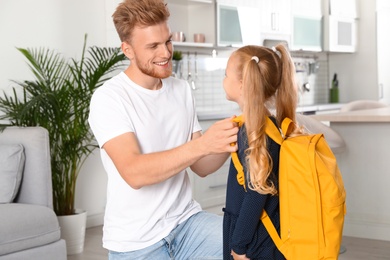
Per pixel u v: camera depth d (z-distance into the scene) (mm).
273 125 1833
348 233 4703
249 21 6172
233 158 1852
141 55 1851
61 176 4238
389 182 4504
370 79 7684
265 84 1889
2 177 3535
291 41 6859
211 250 1988
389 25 7777
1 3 4414
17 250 3258
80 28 4953
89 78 4227
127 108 1893
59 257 3494
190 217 2041
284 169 1777
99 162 5078
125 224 1923
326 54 7973
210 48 6148
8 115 3893
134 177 1750
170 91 2031
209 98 6258
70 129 4223
